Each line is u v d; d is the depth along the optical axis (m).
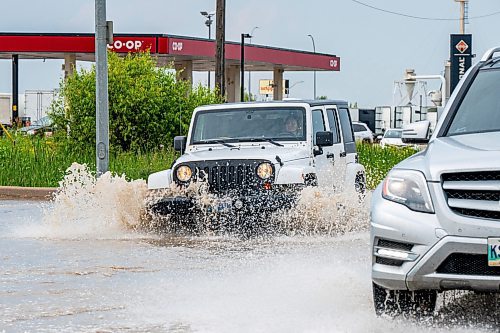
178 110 46.53
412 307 12.86
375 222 12.63
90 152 44.94
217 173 23.81
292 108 25.58
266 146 25.06
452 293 15.09
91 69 46.31
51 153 43.06
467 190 12.12
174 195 23.97
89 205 25.25
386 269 12.47
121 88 45.59
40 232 24.62
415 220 12.23
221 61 59.03
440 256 12.02
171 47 85.44
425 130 15.52
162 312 13.80
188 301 14.60
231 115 25.94
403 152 50.38
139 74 46.66
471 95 14.79
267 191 23.52
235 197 23.52
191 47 87.62
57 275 17.27
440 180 12.25
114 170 39.66
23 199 36.09
